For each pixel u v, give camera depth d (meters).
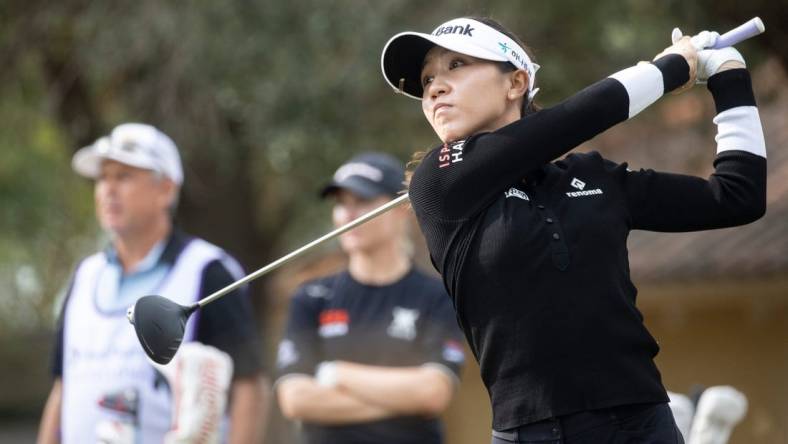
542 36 40.34
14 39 45.78
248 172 50.88
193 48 40.56
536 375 11.05
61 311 20.59
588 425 10.93
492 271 11.15
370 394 19.30
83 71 45.78
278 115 40.84
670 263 48.53
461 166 11.25
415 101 41.62
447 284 11.66
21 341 95.12
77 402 19.69
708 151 44.75
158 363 12.59
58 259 74.88
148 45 41.34
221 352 19.36
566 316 10.96
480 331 11.41
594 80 41.56
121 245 20.20
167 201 20.34
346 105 41.06
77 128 48.97
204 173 48.19
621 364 11.01
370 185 20.17
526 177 11.40
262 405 19.89
